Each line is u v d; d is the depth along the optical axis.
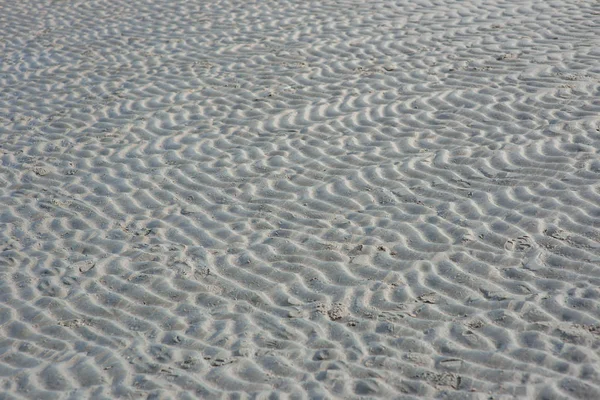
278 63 9.66
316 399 3.98
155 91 9.05
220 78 9.30
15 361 4.51
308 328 4.64
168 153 7.38
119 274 5.39
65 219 6.27
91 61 10.40
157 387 4.18
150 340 4.63
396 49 9.77
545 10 10.87
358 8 11.84
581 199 5.75
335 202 6.21
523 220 5.60
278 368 4.28
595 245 5.19
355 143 7.23
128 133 7.92
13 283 5.36
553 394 3.86
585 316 4.47
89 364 4.42
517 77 8.36
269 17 11.76
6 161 7.46
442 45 9.76
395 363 4.23
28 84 9.70
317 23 11.23
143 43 11.01
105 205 6.47
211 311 4.90
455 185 6.25
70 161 7.37
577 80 8.06
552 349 4.21
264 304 4.95
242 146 7.40
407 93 8.29
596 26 9.91
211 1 12.98
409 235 5.60
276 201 6.31
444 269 5.14
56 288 5.26
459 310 4.69
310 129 7.64
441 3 11.73
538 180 6.13
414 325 4.57
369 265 5.29
